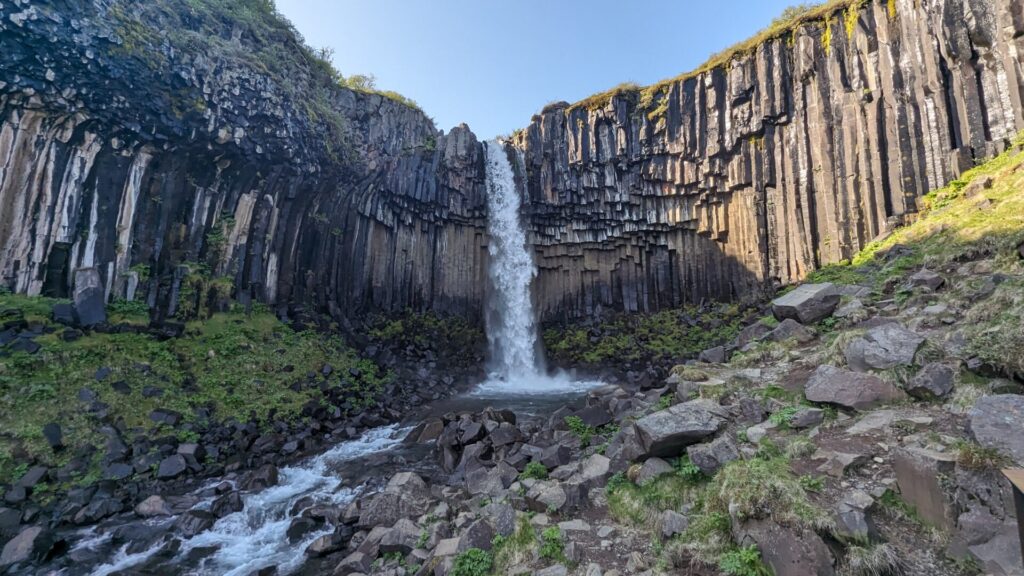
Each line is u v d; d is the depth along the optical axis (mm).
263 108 17406
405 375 20453
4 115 12578
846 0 20297
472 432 10992
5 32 11664
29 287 13023
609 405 10375
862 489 4473
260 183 18781
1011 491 3701
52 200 13516
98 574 6883
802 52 21328
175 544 7641
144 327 14375
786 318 9812
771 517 4383
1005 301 6281
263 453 11906
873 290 9836
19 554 7066
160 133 15227
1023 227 9000
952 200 14625
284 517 8625
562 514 6207
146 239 15617
